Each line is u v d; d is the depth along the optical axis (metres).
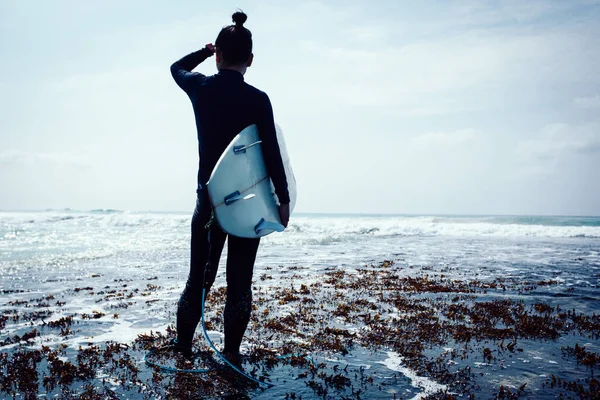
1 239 27.20
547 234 29.08
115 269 12.30
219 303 6.44
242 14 3.11
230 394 2.84
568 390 2.99
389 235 29.50
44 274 11.41
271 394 2.85
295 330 4.73
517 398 2.84
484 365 3.56
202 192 3.15
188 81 3.19
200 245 3.29
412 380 3.19
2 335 4.78
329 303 6.49
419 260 13.55
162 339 4.33
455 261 13.23
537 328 4.80
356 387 3.02
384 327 4.91
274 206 3.09
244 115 3.00
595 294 7.39
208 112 3.04
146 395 2.83
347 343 4.22
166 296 7.46
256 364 3.49
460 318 5.43
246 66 3.18
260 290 7.77
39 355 3.87
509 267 11.63
